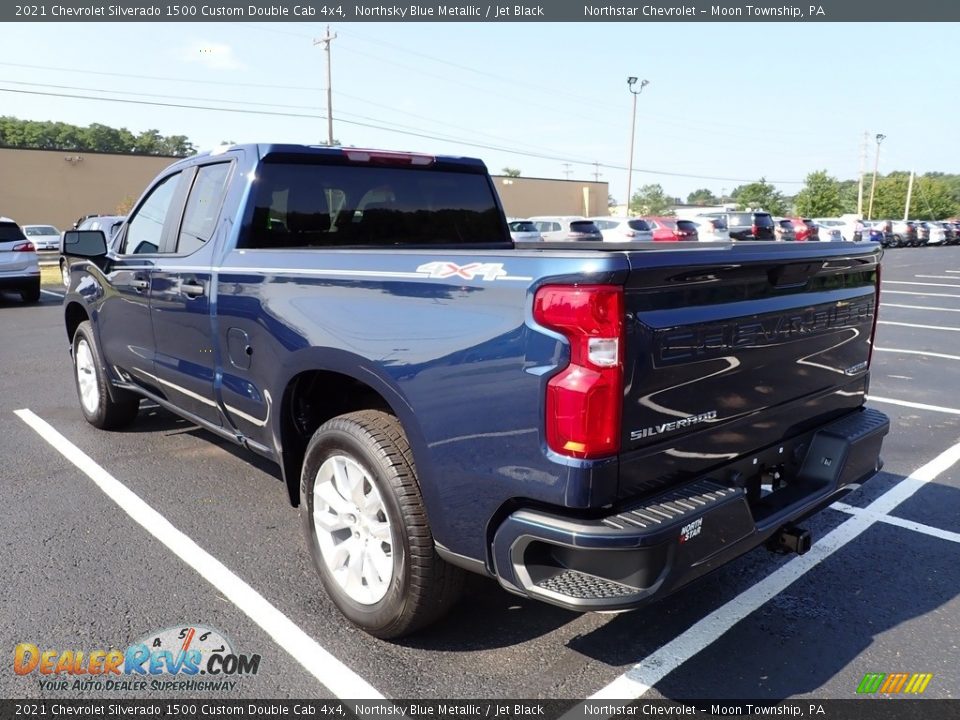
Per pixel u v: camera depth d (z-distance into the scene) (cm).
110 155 4697
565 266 228
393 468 277
